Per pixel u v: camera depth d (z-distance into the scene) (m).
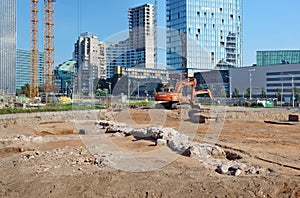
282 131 24.12
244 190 8.80
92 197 8.67
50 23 70.06
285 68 86.88
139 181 9.47
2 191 9.44
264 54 123.38
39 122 29.16
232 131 23.81
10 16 65.19
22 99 54.34
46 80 70.38
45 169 11.30
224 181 9.48
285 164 12.48
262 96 84.75
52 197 8.87
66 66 74.38
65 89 74.12
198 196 8.43
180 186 9.06
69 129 23.62
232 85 93.69
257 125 28.00
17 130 23.28
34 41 69.38
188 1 74.50
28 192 9.21
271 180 9.50
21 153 14.90
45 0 69.44
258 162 12.84
